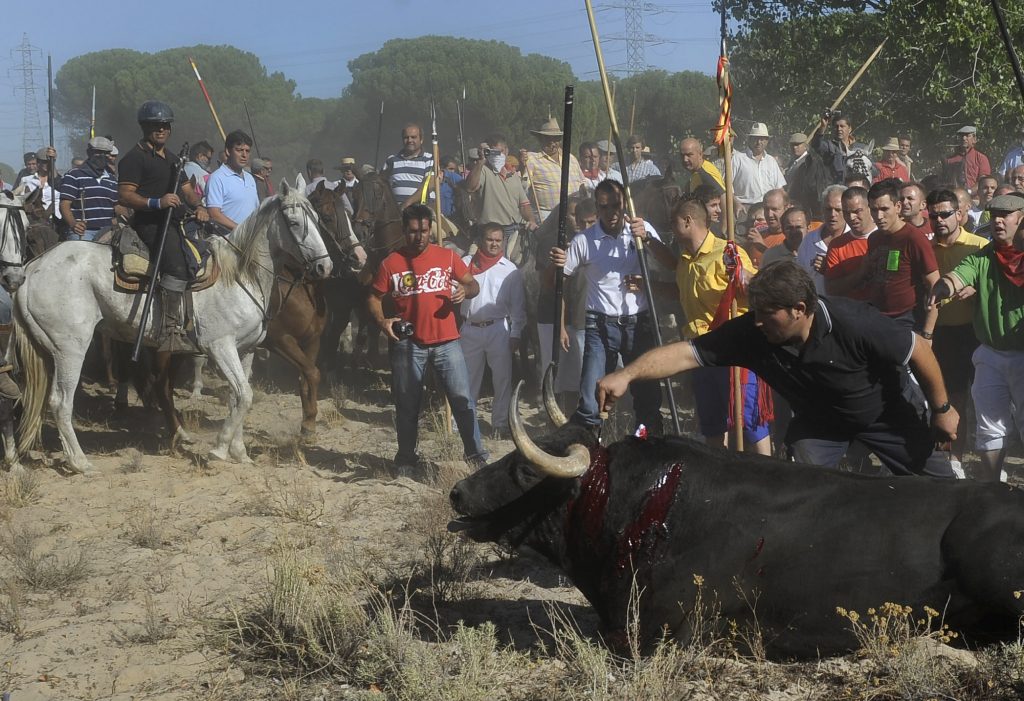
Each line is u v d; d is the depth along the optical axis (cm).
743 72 2130
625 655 466
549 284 864
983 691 417
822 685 442
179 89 6325
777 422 839
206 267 936
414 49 6066
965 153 1552
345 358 1484
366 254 1150
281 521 745
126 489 848
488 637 488
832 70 2009
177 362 988
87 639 543
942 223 785
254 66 6531
